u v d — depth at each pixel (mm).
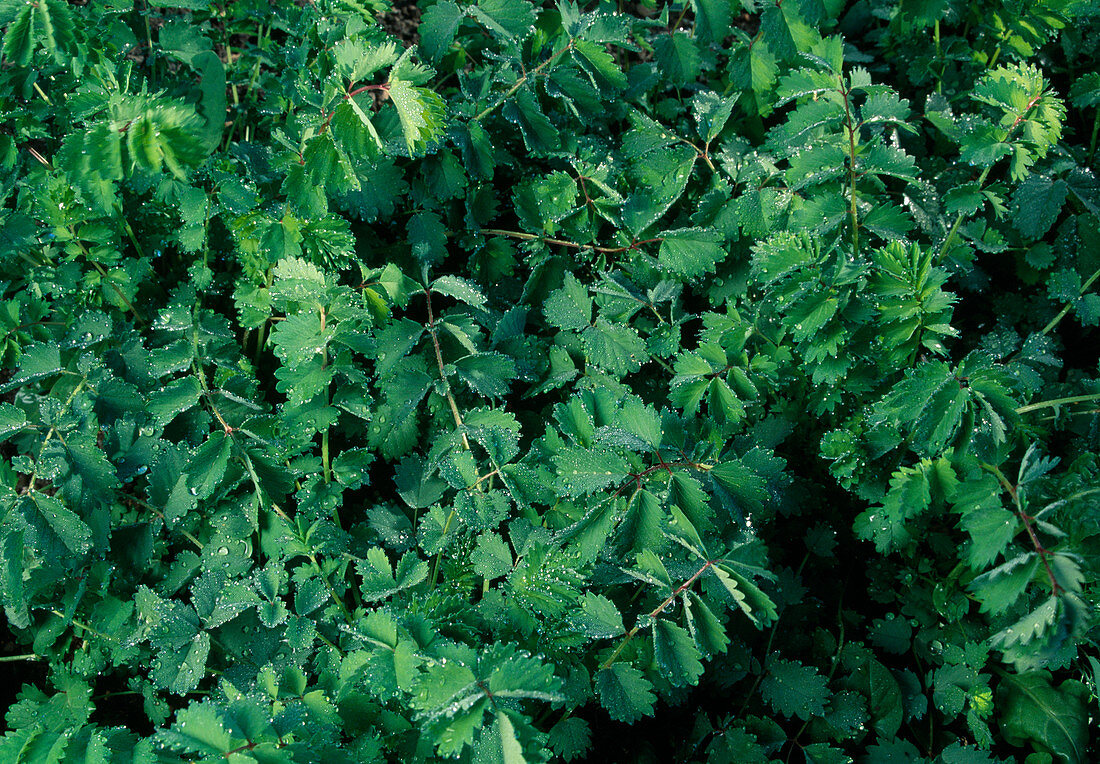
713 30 2344
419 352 2033
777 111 2549
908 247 1875
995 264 2561
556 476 1777
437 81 2486
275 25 2434
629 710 1595
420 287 1908
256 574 1738
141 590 1810
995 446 1680
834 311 1752
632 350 2037
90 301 2006
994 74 1826
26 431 1862
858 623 2084
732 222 2113
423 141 1675
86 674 1864
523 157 2369
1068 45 2607
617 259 2262
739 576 1533
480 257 2240
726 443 2055
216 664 1862
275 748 1289
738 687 1986
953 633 1965
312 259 1828
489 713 1385
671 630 1564
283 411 1757
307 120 1668
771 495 1909
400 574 1704
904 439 1877
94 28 1852
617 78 2152
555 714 1883
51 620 1904
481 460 2035
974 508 1592
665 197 2201
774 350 2008
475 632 1670
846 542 2199
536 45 2277
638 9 3020
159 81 2262
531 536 1793
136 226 2131
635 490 1686
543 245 2209
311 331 1711
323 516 1864
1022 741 1910
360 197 2020
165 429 1864
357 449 1906
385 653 1465
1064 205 2414
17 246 1878
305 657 1735
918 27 2590
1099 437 2047
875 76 2848
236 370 1936
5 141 1949
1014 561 1450
